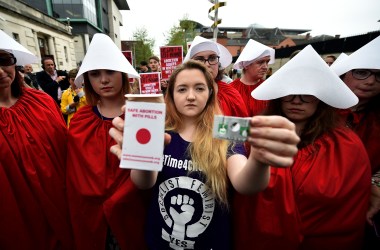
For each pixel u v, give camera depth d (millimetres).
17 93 1638
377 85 1438
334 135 1251
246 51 3062
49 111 1681
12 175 1444
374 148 1489
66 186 1659
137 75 1742
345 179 1135
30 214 1527
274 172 1223
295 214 1189
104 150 1570
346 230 1176
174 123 1368
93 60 1531
